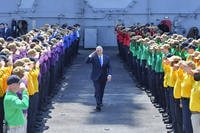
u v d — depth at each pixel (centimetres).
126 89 2562
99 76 2044
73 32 3572
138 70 2588
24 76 1341
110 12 4538
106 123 1839
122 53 3603
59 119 1895
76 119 1898
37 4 4544
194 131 1318
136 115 1966
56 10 4553
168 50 1856
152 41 2230
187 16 4541
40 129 1741
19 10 4534
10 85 1185
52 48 2286
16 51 1820
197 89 1304
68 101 2250
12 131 1194
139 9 4550
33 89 1540
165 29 4275
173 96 1605
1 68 1445
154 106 2128
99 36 4538
